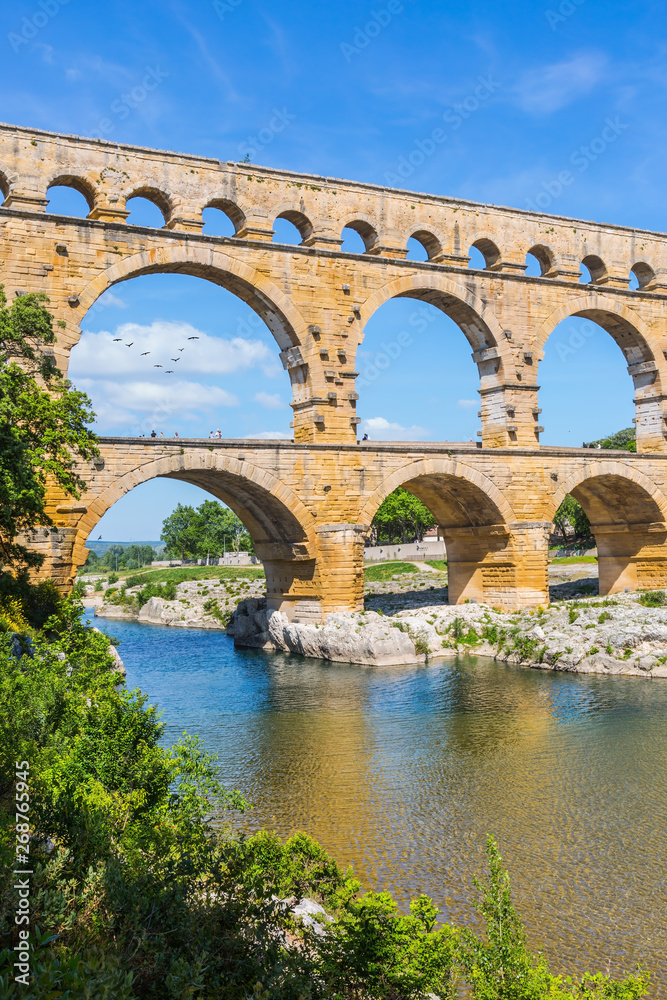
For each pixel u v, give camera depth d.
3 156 49.25
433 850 25.48
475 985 15.31
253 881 16.69
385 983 15.09
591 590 80.69
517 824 27.52
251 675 54.78
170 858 16.31
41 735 21.19
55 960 10.93
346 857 24.95
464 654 61.25
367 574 111.94
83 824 15.91
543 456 66.06
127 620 96.12
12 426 37.06
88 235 50.88
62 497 48.50
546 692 47.56
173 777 21.00
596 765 33.59
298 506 56.56
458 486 64.69
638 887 22.94
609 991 15.96
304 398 58.84
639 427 75.44
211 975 13.42
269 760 34.88
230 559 154.88
